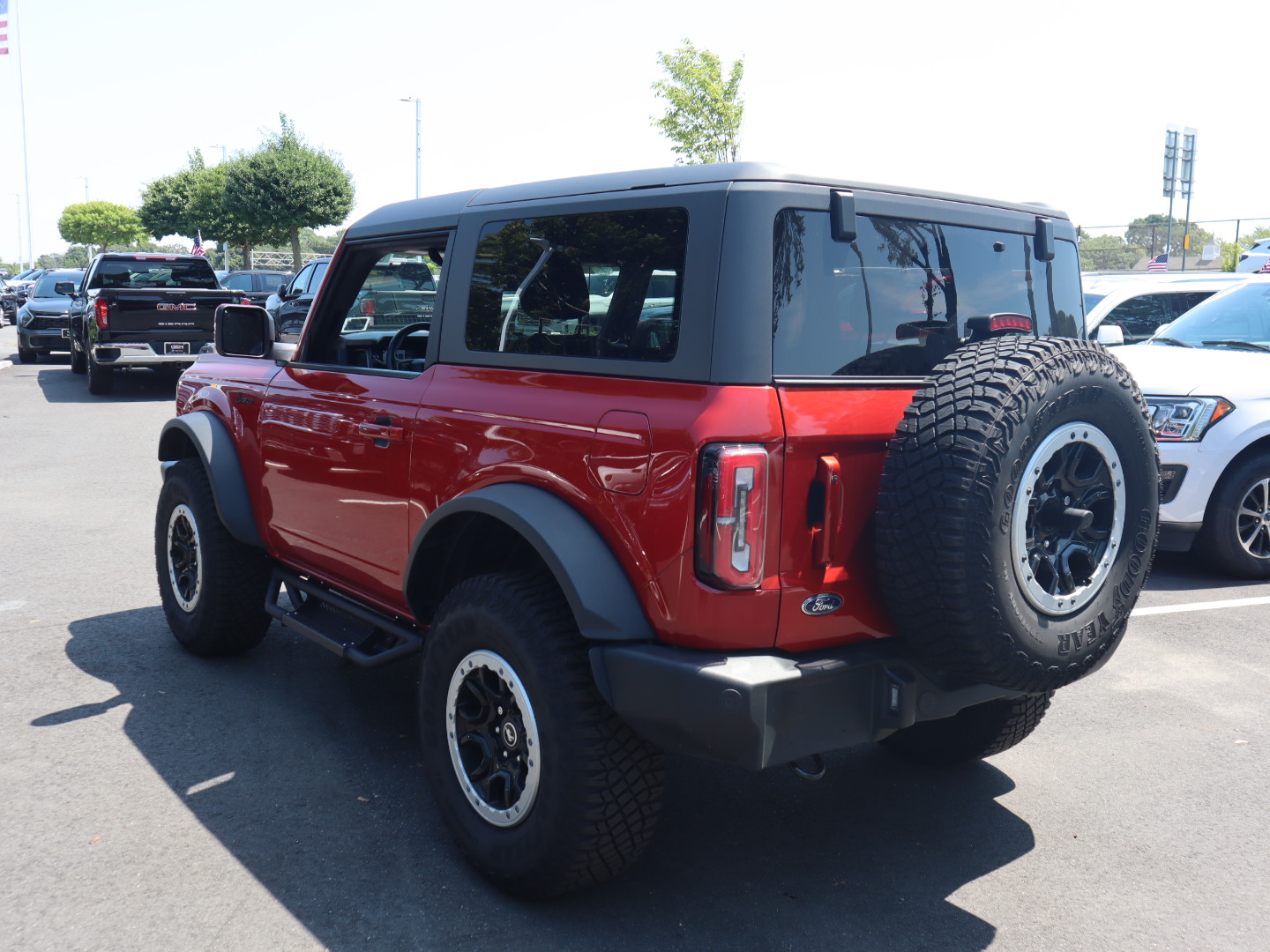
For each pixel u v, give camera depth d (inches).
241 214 1768.0
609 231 112.7
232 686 181.9
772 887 122.0
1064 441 102.0
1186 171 1143.0
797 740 102.0
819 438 101.0
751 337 100.3
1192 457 251.1
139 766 149.5
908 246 115.4
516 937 110.3
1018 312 129.5
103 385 630.5
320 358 166.6
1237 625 224.8
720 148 873.5
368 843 129.2
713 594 99.3
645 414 103.7
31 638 205.6
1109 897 121.0
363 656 146.6
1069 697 184.7
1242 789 149.5
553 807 109.2
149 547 279.3
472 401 124.9
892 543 100.0
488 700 118.3
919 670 107.1
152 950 106.9
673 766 156.3
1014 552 99.3
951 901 119.6
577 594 104.8
